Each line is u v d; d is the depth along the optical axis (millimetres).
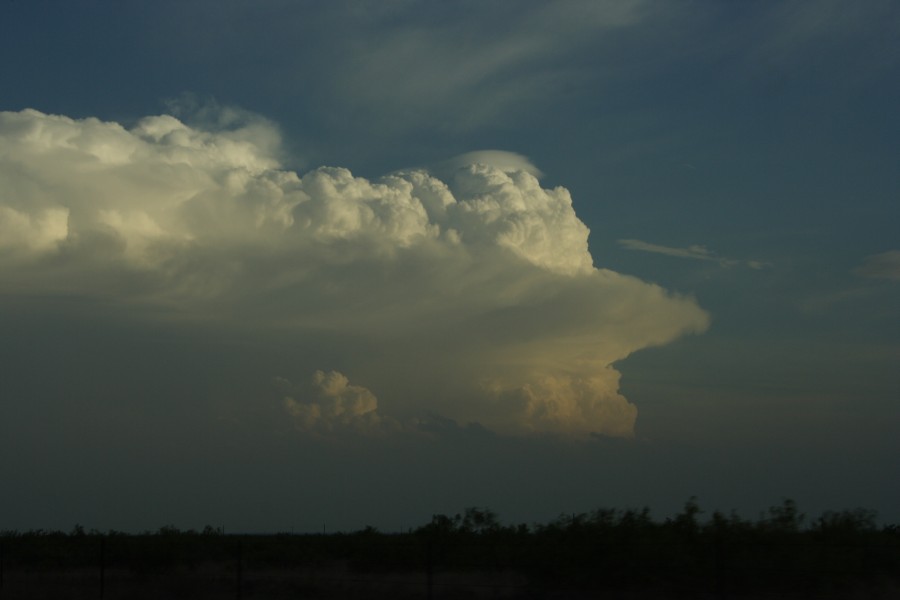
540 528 34656
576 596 30906
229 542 63906
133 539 55000
